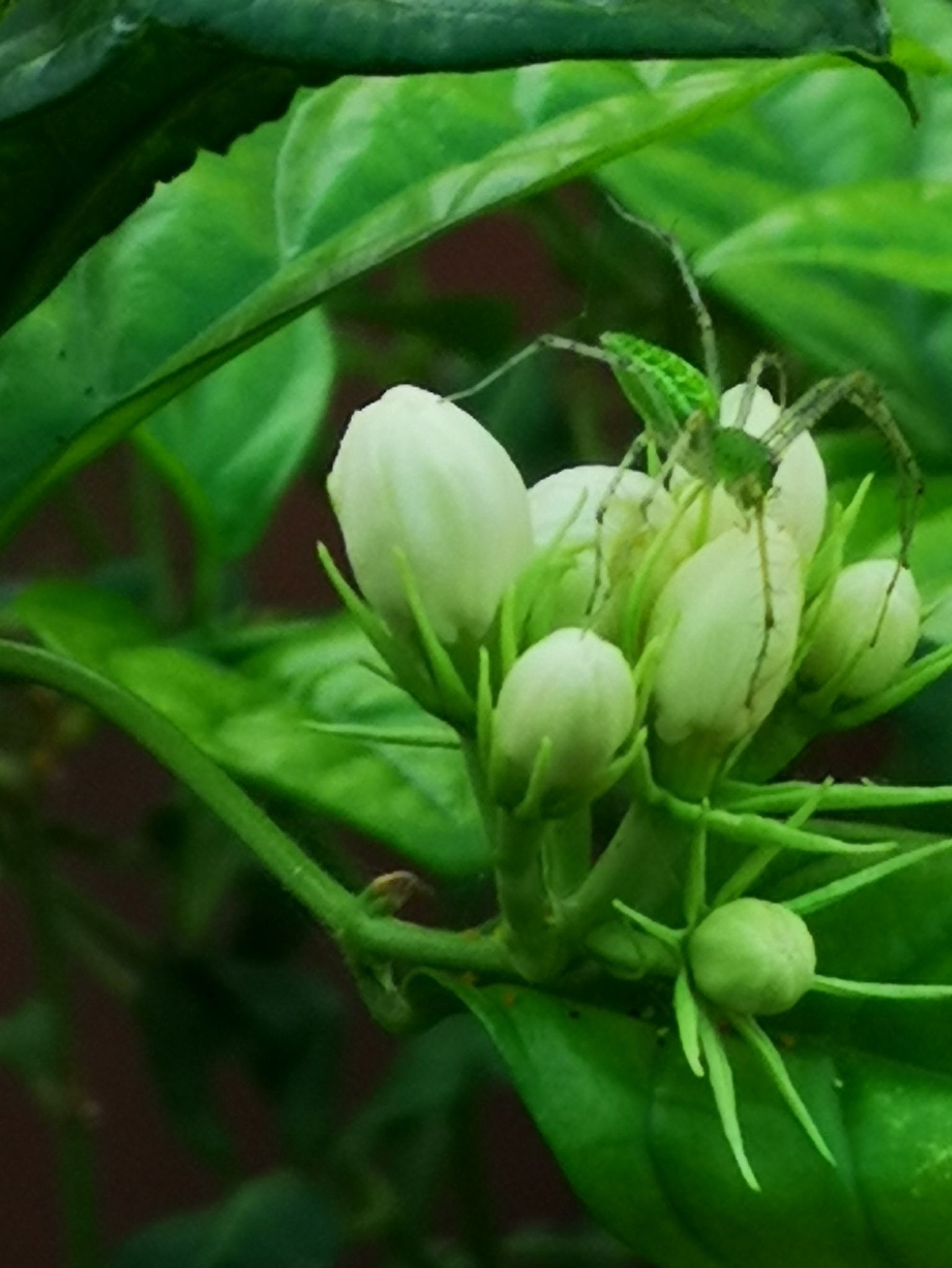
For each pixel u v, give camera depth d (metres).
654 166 0.21
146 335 0.18
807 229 0.18
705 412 0.13
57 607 0.19
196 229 0.18
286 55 0.10
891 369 0.21
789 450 0.13
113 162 0.13
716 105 0.15
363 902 0.14
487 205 0.15
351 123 0.18
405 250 0.15
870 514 0.18
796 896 0.14
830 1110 0.13
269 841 0.15
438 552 0.12
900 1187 0.13
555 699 0.12
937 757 0.21
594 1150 0.13
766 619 0.12
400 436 0.12
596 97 0.18
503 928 0.14
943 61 0.14
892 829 0.15
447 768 0.17
